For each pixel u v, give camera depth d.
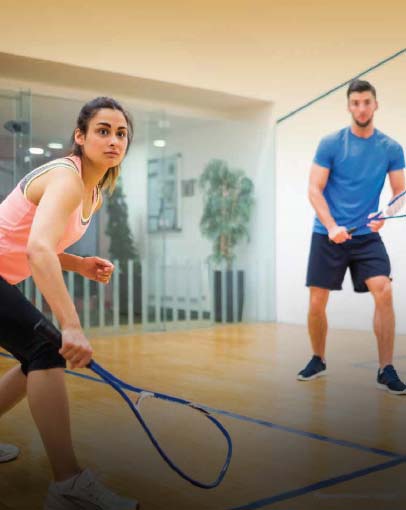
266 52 6.20
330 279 3.25
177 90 6.02
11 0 5.01
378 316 3.12
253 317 6.39
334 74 5.90
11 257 1.51
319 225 3.27
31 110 4.86
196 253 5.98
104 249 5.31
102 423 2.37
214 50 5.98
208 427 2.31
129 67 5.55
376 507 1.52
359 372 3.54
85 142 1.52
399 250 5.39
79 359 1.33
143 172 5.55
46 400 1.44
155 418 2.45
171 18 5.76
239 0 6.09
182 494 1.62
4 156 4.78
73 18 5.27
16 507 1.53
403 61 5.35
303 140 6.14
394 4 5.52
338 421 2.41
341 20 5.85
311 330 3.39
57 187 1.40
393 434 2.22
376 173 3.20
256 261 6.38
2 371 3.66
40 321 1.34
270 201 6.46
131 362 3.90
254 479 1.73
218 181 6.12
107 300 5.34
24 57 5.08
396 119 5.41
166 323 5.74
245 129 6.31
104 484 1.70
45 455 1.96
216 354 4.24
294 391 3.00
